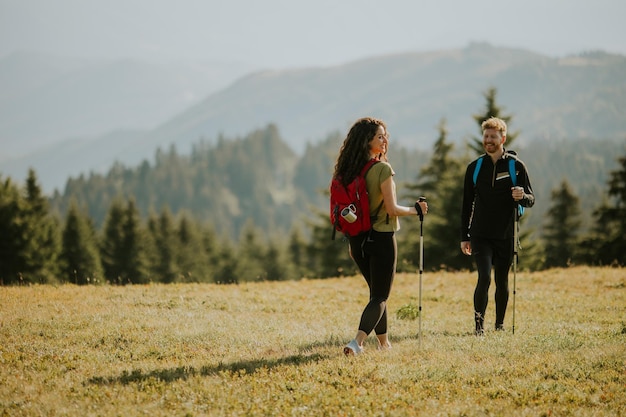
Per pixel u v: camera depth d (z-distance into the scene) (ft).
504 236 39.73
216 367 30.30
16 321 40.88
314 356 32.40
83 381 28.14
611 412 24.36
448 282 69.36
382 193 30.32
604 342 35.53
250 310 49.52
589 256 178.29
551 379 28.55
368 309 31.55
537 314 48.39
